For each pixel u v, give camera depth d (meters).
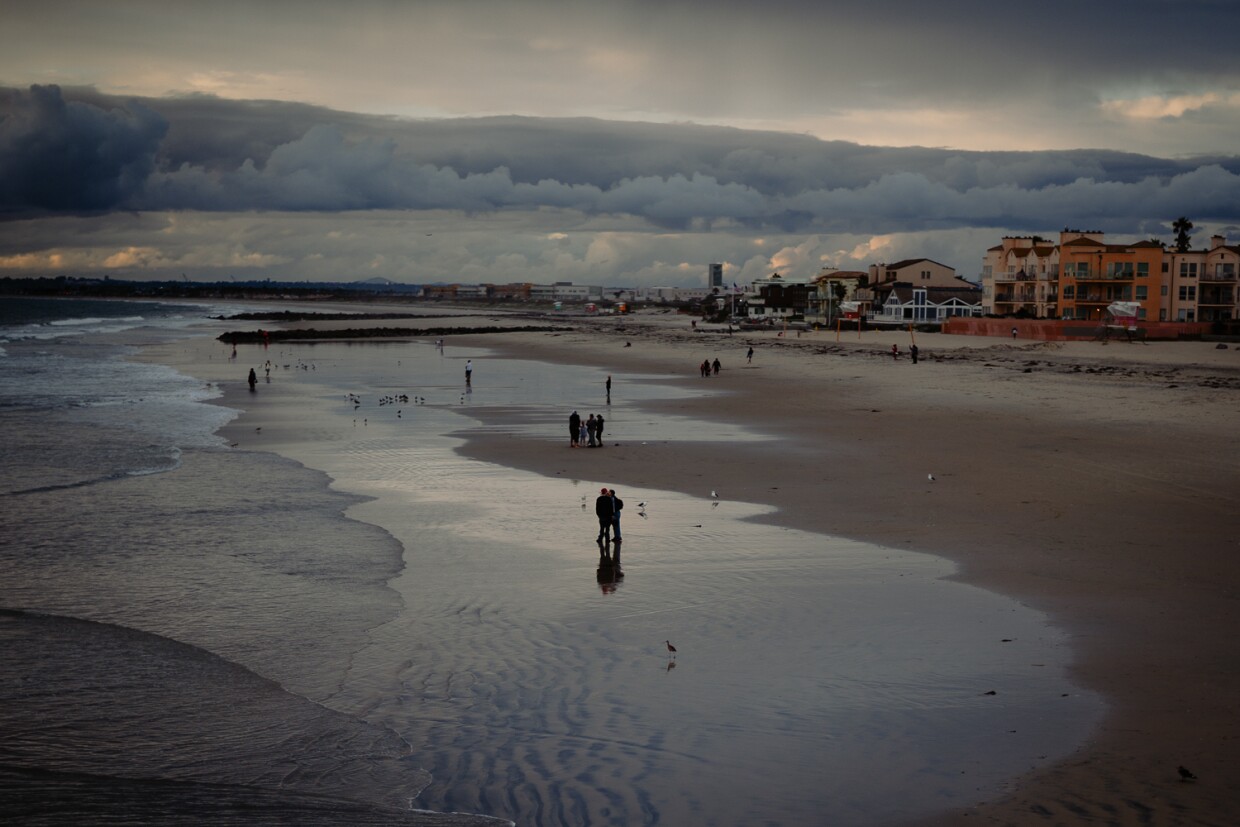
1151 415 46.81
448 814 10.98
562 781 11.77
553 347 122.94
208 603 19.59
